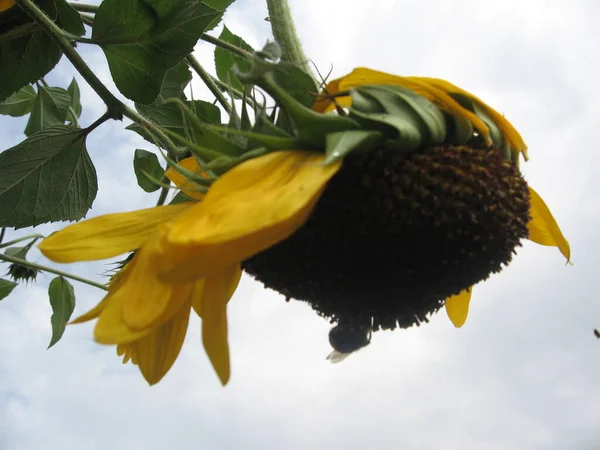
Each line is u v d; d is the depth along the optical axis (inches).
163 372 17.1
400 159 15.0
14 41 19.7
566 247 18.2
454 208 15.0
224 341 13.6
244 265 16.0
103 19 18.1
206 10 18.3
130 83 18.8
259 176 13.7
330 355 18.2
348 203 14.9
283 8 17.1
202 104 20.6
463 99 15.8
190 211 13.0
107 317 14.8
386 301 15.9
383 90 15.2
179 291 14.8
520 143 16.3
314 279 15.6
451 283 15.9
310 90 14.7
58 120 25.2
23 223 20.3
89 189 20.9
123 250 15.6
